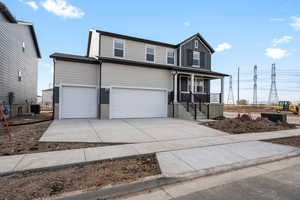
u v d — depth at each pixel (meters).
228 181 3.17
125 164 3.84
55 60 10.91
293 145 5.75
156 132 7.21
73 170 3.42
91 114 11.77
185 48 16.03
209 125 9.19
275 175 3.45
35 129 7.32
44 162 3.63
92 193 2.57
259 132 7.73
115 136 6.34
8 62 11.73
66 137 5.99
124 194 2.65
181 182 3.10
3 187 2.67
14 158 3.85
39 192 2.54
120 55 13.76
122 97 11.95
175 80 13.19
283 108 26.94
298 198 2.58
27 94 16.36
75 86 11.35
